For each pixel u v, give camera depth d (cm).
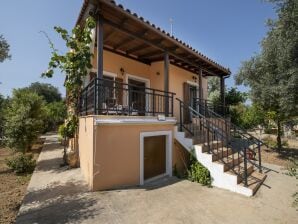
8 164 676
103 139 446
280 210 375
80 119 647
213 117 861
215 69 991
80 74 613
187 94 1030
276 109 918
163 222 321
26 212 350
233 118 1398
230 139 752
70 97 715
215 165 520
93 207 365
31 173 650
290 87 629
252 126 1424
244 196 443
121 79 786
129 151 494
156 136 596
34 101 1023
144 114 693
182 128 676
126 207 371
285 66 635
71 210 354
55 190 452
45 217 330
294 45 565
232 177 478
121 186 474
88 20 472
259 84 898
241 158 627
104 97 504
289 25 572
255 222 329
